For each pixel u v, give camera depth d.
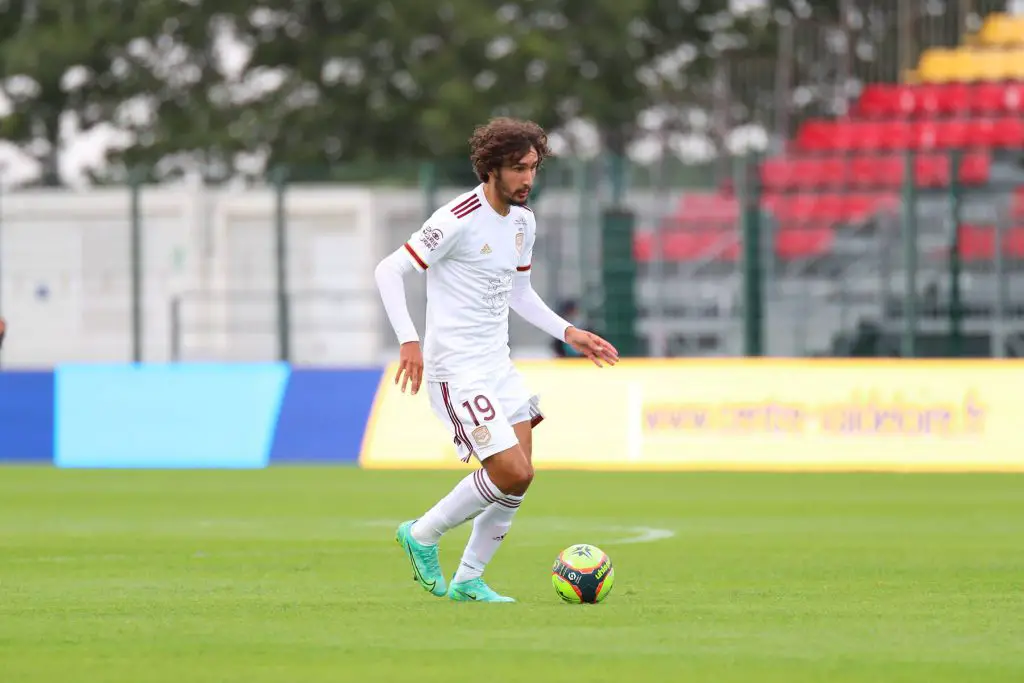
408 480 70.44
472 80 168.12
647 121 185.12
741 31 189.88
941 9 135.25
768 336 107.19
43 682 23.14
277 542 46.44
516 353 108.94
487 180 30.55
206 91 176.50
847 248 116.88
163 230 105.31
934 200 112.94
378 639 26.89
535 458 76.94
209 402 81.81
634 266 93.44
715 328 107.00
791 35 134.62
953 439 73.81
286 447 80.88
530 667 24.09
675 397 76.12
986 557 42.03
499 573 38.22
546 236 96.56
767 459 74.75
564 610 30.73
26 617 30.25
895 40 133.38
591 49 175.88
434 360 30.86
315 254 104.88
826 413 74.69
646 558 41.91
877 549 44.19
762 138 140.88
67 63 174.12
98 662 24.83
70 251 104.50
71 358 104.75
